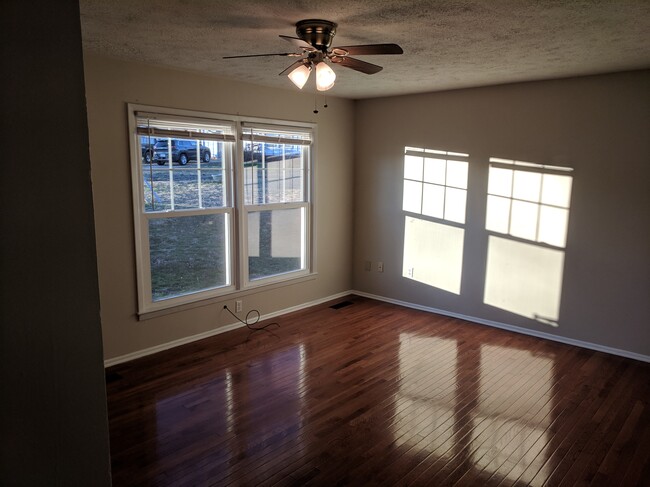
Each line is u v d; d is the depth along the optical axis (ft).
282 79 14.75
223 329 15.69
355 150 19.62
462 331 16.05
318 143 18.01
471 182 16.51
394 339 15.23
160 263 13.98
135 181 12.96
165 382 12.03
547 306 15.31
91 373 2.08
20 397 1.86
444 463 8.84
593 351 14.39
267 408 10.78
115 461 8.79
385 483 8.27
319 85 9.01
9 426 1.84
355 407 10.87
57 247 1.92
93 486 2.14
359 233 20.04
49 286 1.91
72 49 1.88
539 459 9.00
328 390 11.69
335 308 18.54
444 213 17.34
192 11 8.32
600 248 14.15
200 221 14.80
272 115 16.19
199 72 13.75
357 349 14.35
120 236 12.85
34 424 1.92
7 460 1.85
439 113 16.99
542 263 15.28
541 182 15.01
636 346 13.84
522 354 14.08
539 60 11.87
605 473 8.60
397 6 7.97
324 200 18.67
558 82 14.33
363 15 8.46
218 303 15.43
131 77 12.54
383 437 9.67
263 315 16.97
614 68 12.80
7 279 1.78
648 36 9.62
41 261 1.87
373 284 19.86
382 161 18.84
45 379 1.93
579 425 10.21
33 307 1.87
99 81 11.97
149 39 10.23
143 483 8.20
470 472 8.59
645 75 12.90
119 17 8.66
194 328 14.87
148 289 13.67
